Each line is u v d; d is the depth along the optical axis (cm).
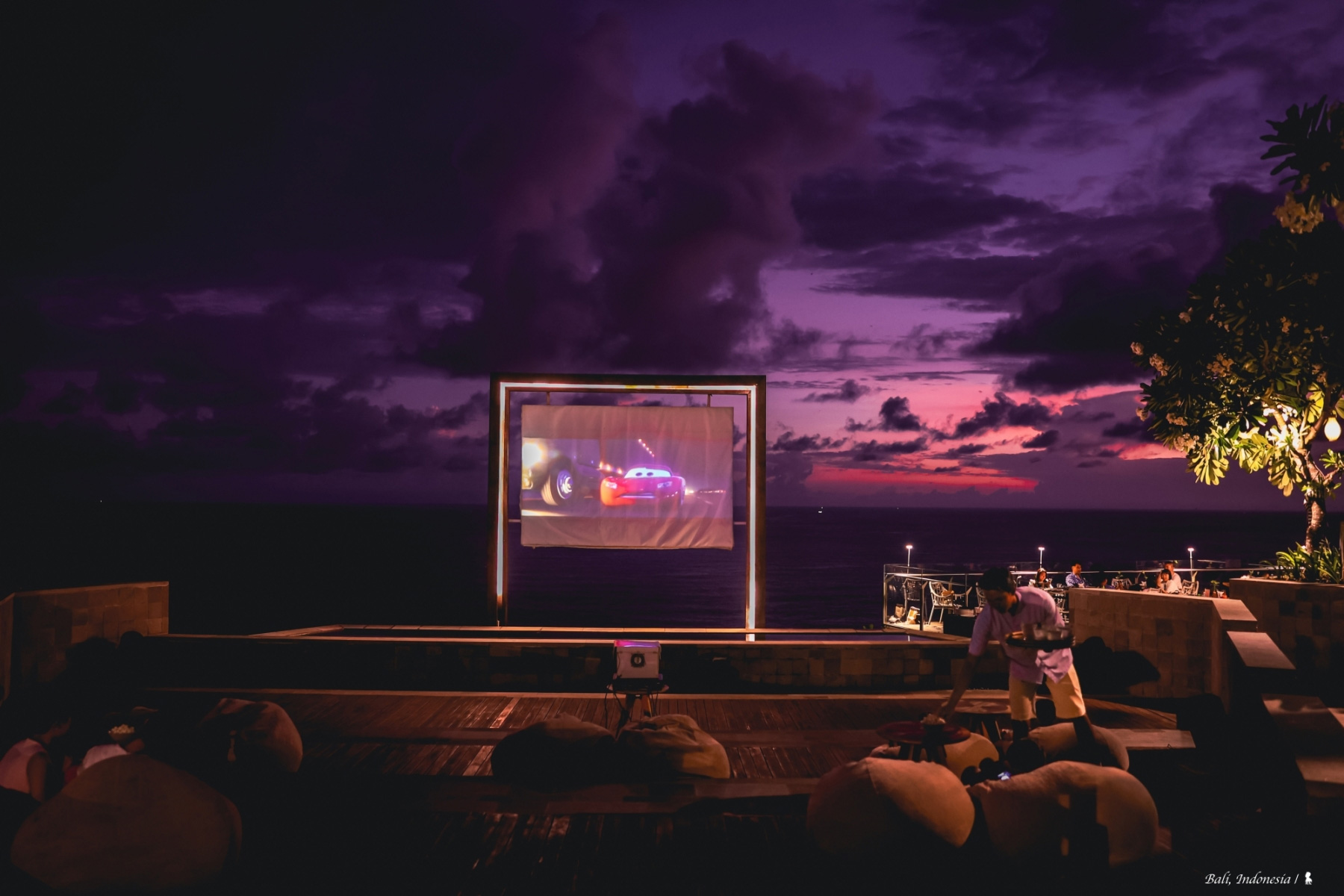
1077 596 800
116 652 777
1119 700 719
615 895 347
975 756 457
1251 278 772
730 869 374
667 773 495
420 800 461
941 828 365
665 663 766
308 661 776
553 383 870
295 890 351
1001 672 783
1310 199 733
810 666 768
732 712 680
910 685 775
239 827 371
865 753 565
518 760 495
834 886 358
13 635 696
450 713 670
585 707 693
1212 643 662
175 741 471
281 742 494
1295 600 695
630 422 870
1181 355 834
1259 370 803
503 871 371
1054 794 374
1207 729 579
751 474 874
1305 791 366
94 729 448
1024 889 359
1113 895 352
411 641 773
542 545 860
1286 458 855
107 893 346
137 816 350
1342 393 771
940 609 1723
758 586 869
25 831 353
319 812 441
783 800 463
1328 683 673
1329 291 714
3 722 429
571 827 422
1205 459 899
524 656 767
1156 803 452
